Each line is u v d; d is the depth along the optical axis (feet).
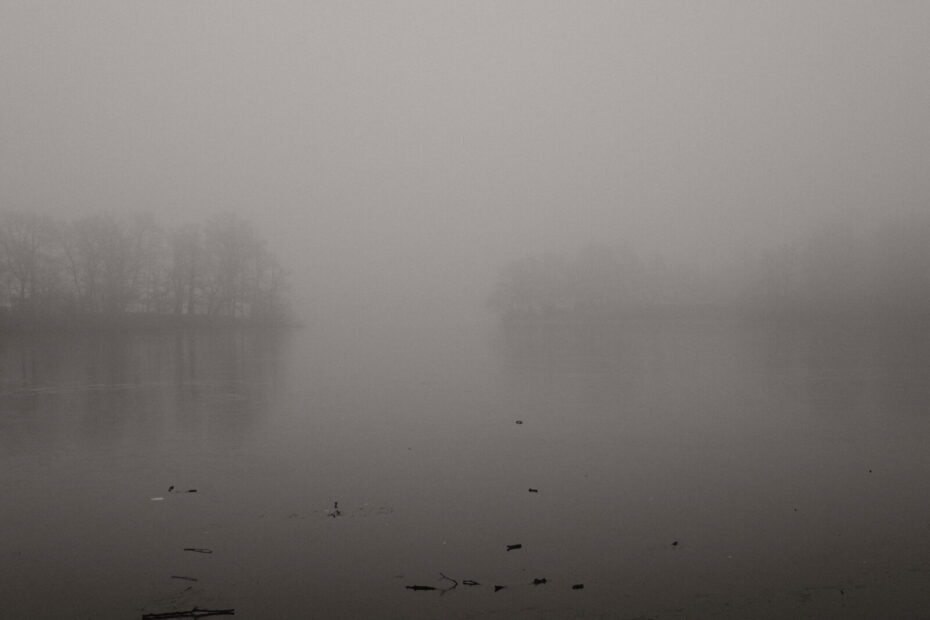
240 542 42.24
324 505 49.96
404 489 54.13
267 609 32.86
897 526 44.60
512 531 44.21
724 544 41.60
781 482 55.31
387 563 38.73
